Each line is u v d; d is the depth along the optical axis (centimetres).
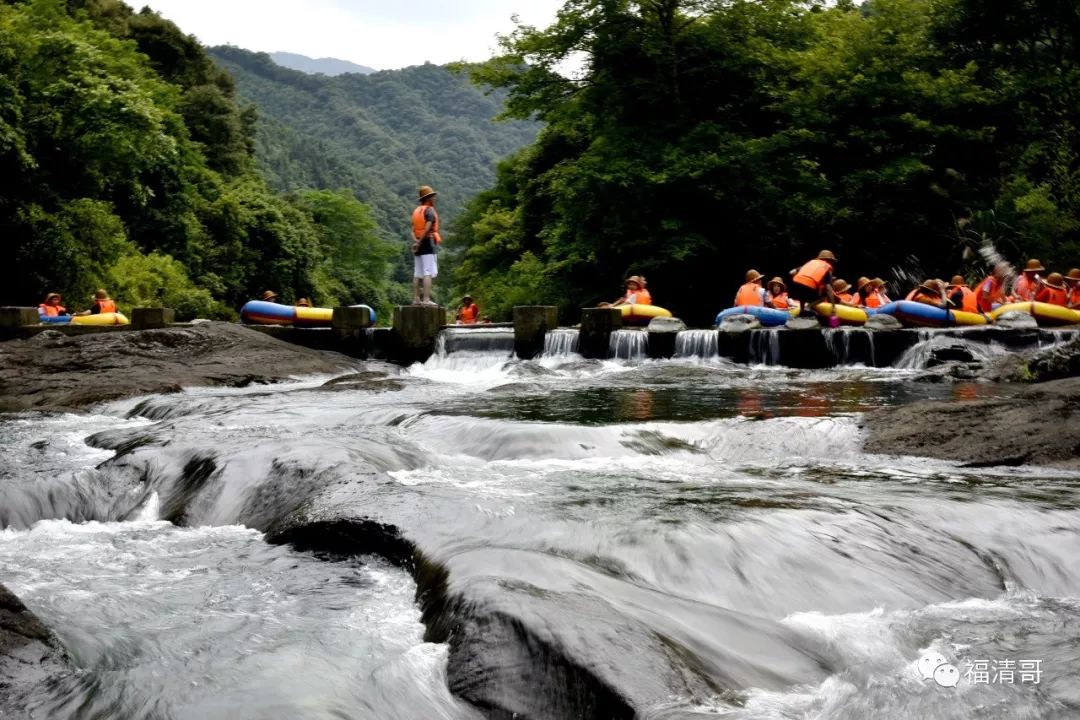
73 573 541
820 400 1091
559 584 439
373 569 541
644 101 2975
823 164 2948
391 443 813
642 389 1235
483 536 534
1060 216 2533
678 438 849
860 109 2894
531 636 374
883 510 580
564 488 656
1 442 936
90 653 413
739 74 2962
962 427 832
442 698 369
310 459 694
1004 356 1334
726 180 2817
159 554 580
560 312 3375
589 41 2898
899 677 398
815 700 368
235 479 684
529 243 4638
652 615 410
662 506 582
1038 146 2745
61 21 3834
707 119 3006
